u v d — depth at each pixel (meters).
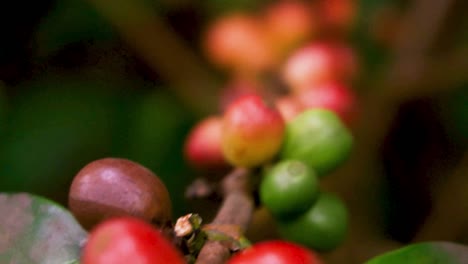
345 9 0.34
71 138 0.38
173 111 0.39
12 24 0.40
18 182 0.37
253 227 0.33
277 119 0.24
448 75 0.35
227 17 0.36
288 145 0.25
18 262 0.21
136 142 0.38
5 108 0.38
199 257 0.20
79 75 0.40
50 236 0.21
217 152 0.28
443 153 0.43
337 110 0.28
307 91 0.29
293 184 0.24
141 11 0.39
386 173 0.42
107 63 0.40
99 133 0.38
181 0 0.39
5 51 0.40
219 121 0.28
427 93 0.36
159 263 0.18
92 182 0.20
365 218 0.37
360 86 0.35
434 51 0.35
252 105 0.24
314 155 0.25
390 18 0.37
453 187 0.40
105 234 0.18
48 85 0.39
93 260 0.18
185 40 0.39
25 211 0.22
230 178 0.25
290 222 0.25
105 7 0.39
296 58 0.31
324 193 0.25
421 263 0.21
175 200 0.38
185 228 0.20
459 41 0.36
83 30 0.40
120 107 0.39
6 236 0.21
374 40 0.37
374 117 0.35
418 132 0.43
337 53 0.31
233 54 0.34
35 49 0.40
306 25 0.33
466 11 0.35
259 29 0.34
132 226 0.18
